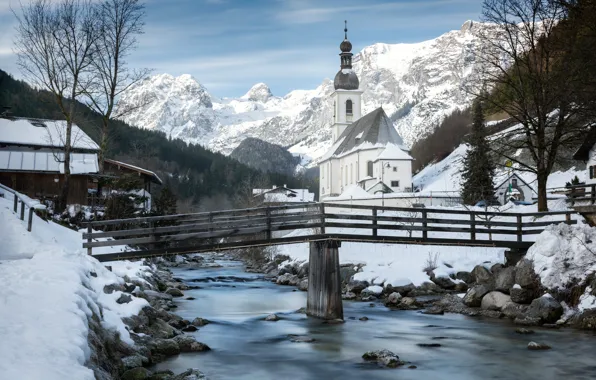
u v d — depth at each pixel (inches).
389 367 618.2
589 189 1705.2
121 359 540.4
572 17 1368.1
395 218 1019.9
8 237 917.8
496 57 1467.8
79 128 2349.9
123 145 5964.6
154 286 1095.6
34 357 371.6
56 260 679.1
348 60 5359.3
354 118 5315.0
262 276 1724.9
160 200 2301.9
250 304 1109.1
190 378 522.3
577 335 784.9
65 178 1574.8
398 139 3969.0
